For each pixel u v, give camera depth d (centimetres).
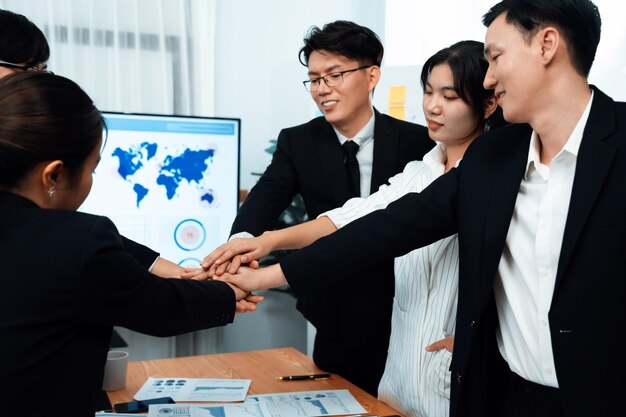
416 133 206
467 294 127
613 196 106
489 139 134
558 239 114
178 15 323
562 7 106
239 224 194
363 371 200
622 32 248
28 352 92
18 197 99
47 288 94
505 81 112
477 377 127
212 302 125
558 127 113
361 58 193
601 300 106
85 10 308
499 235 121
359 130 203
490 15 117
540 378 119
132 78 317
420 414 154
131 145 294
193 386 172
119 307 102
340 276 147
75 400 98
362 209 174
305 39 200
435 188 141
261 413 151
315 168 205
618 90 250
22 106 94
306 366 195
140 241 300
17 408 92
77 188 103
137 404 155
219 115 347
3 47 147
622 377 107
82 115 99
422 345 155
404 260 164
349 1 368
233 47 347
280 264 149
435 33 325
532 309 120
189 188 305
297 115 365
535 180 121
